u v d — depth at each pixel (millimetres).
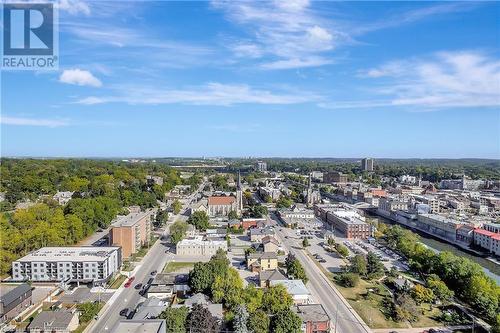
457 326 138875
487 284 158000
